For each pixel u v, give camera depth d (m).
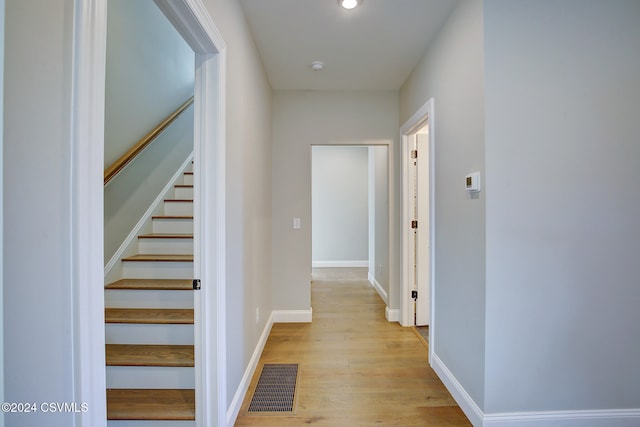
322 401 1.91
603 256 1.61
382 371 2.27
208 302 1.47
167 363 1.73
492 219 1.58
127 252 2.35
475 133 1.67
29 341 0.55
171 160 3.07
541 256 1.59
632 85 1.62
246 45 2.03
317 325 3.19
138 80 2.64
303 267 3.29
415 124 2.71
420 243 3.15
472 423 1.70
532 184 1.59
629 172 1.62
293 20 2.07
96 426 0.66
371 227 5.09
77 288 0.63
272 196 3.26
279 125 3.26
